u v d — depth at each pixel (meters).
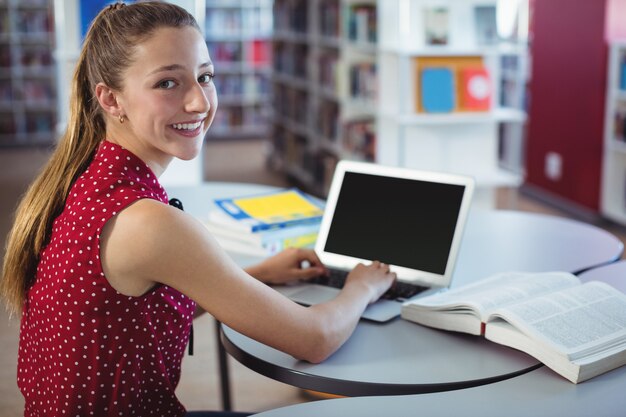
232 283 1.32
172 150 1.36
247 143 8.84
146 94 1.32
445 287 1.76
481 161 4.73
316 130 6.41
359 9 5.25
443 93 4.52
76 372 1.33
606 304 1.52
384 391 1.34
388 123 4.85
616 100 5.25
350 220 1.91
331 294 1.74
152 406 1.41
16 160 7.65
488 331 1.48
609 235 2.27
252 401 2.93
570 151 5.71
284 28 7.27
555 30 5.80
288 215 2.20
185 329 1.46
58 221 1.35
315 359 1.42
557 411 1.23
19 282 1.43
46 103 8.45
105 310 1.30
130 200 1.28
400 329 1.58
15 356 3.29
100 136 1.40
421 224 1.82
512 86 6.36
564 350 1.34
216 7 8.93
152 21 1.33
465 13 4.57
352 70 5.44
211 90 1.40
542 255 2.07
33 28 8.32
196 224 1.31
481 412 1.23
